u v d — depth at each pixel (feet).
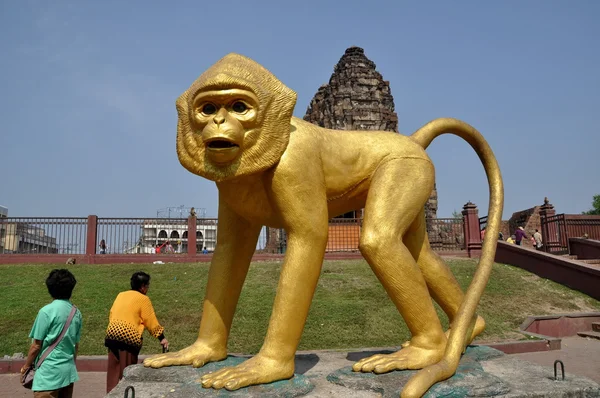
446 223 61.31
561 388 11.10
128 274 39.47
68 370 12.67
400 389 10.12
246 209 11.51
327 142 11.70
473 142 15.20
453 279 14.25
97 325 28.02
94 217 48.44
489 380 10.87
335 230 51.80
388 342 26.50
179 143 10.84
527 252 43.52
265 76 10.50
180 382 10.84
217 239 12.67
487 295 36.19
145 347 25.22
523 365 13.38
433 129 14.74
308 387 10.41
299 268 10.55
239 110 10.15
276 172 10.44
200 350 11.96
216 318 12.23
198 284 36.45
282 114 10.42
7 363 23.06
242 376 9.82
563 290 38.55
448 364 10.93
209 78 10.03
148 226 58.70
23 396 19.33
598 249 46.83
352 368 11.50
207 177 10.39
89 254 47.24
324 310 30.78
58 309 12.74
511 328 30.50
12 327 27.84
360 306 31.55
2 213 103.71
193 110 10.25
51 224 48.03
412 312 11.64
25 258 46.16
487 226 14.03
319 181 11.01
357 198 12.66
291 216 10.56
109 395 9.93
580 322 32.68
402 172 12.20
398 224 11.69
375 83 76.33
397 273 11.42
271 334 10.55
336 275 38.83
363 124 73.72
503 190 14.58
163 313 29.96
